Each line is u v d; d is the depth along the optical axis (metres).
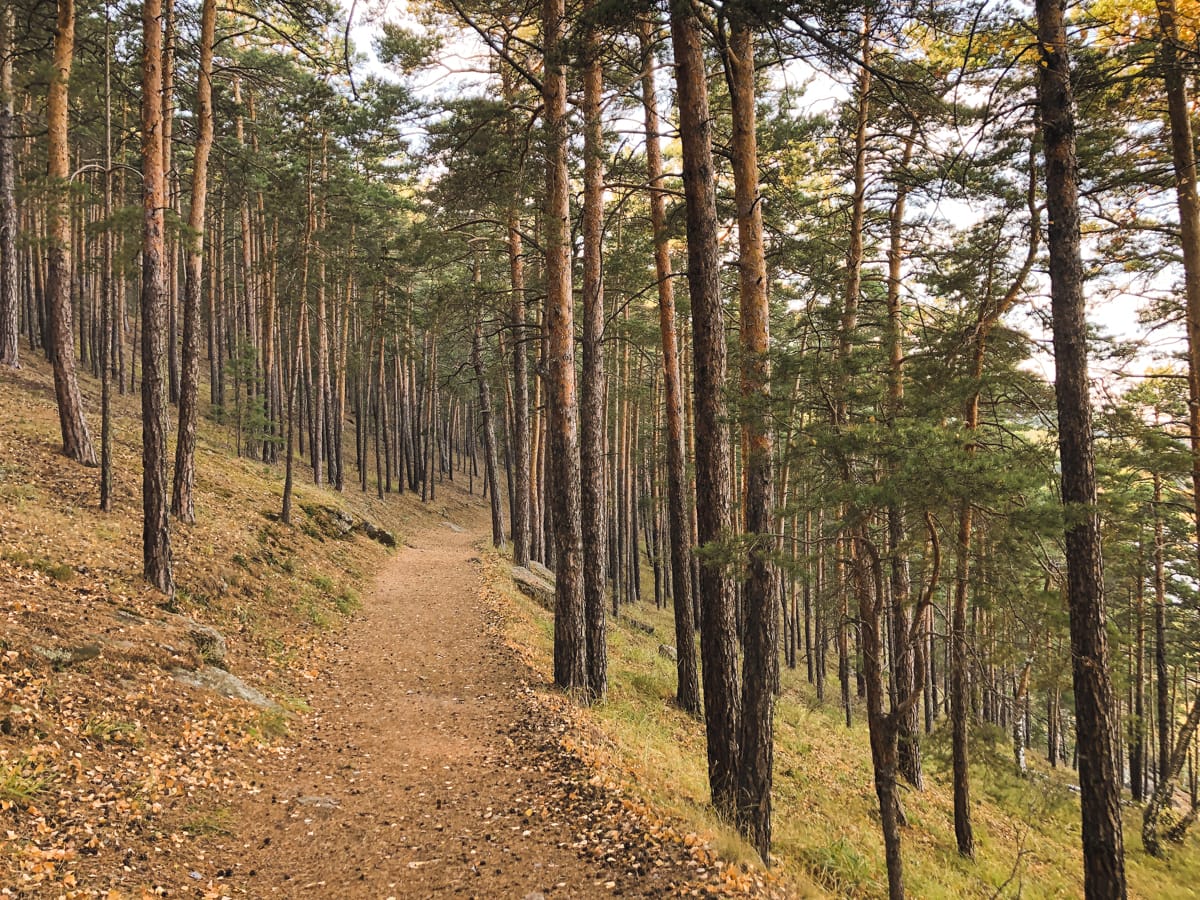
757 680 7.84
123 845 5.41
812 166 14.27
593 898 5.37
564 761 8.32
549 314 11.88
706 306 7.87
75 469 14.14
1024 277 10.61
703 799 8.47
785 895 5.88
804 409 7.95
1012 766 8.45
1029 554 6.81
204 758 7.35
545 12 11.23
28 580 9.03
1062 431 7.48
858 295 13.62
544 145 11.25
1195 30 8.66
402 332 29.22
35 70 14.06
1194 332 10.32
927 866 10.51
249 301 30.03
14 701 6.49
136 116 19.47
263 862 5.90
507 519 45.31
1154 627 21.03
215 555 13.73
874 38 7.07
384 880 5.72
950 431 6.36
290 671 11.30
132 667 8.18
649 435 34.00
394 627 15.53
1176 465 10.77
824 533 8.11
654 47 8.73
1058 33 7.20
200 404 32.41
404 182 27.00
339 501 25.94
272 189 23.05
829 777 13.67
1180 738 16.11
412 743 9.21
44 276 26.23
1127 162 10.66
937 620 23.62
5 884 4.43
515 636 15.44
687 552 14.27
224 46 22.00
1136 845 15.21
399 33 13.15
